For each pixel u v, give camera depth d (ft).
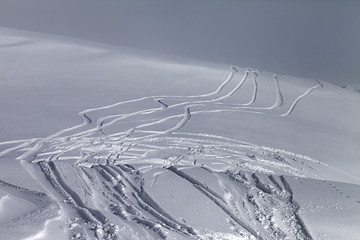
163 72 83.41
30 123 47.70
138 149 41.50
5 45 92.94
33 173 29.71
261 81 86.43
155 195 27.63
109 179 29.99
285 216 27.32
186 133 49.67
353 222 27.25
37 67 78.54
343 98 84.48
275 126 60.44
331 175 42.37
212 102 68.18
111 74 78.43
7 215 22.04
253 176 33.06
